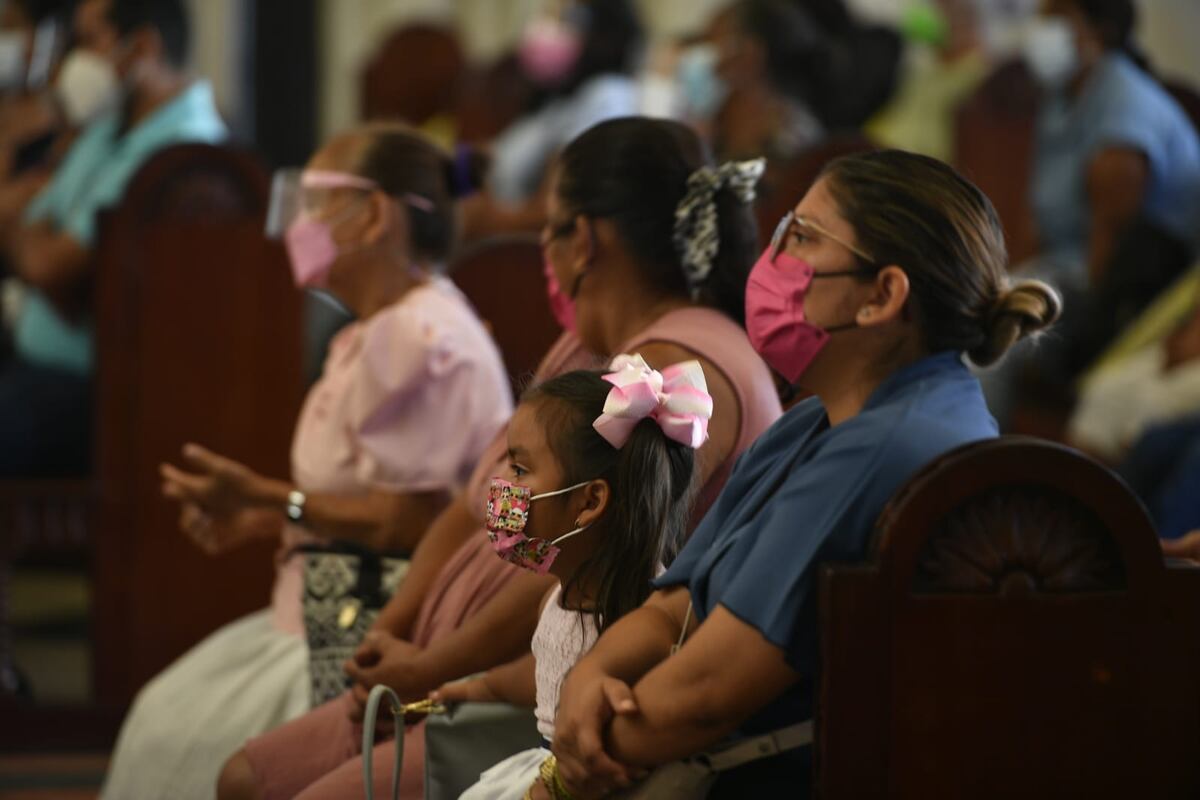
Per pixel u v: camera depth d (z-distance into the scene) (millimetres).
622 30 15828
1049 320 4777
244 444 10664
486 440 7387
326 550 7387
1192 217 12523
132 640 10805
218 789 6750
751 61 12812
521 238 10219
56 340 11617
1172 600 4531
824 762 4395
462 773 5832
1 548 10852
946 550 4453
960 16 16031
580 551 5312
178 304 10641
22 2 13797
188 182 10695
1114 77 12883
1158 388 11102
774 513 4645
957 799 4445
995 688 4457
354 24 22391
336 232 7574
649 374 5203
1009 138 14008
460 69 19188
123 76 12195
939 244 4660
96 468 10750
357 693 6328
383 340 7250
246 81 22141
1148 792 4547
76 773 10492
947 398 4699
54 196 11859
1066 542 4504
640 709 4617
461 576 6617
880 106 14195
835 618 4367
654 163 6160
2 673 10945
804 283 4742
